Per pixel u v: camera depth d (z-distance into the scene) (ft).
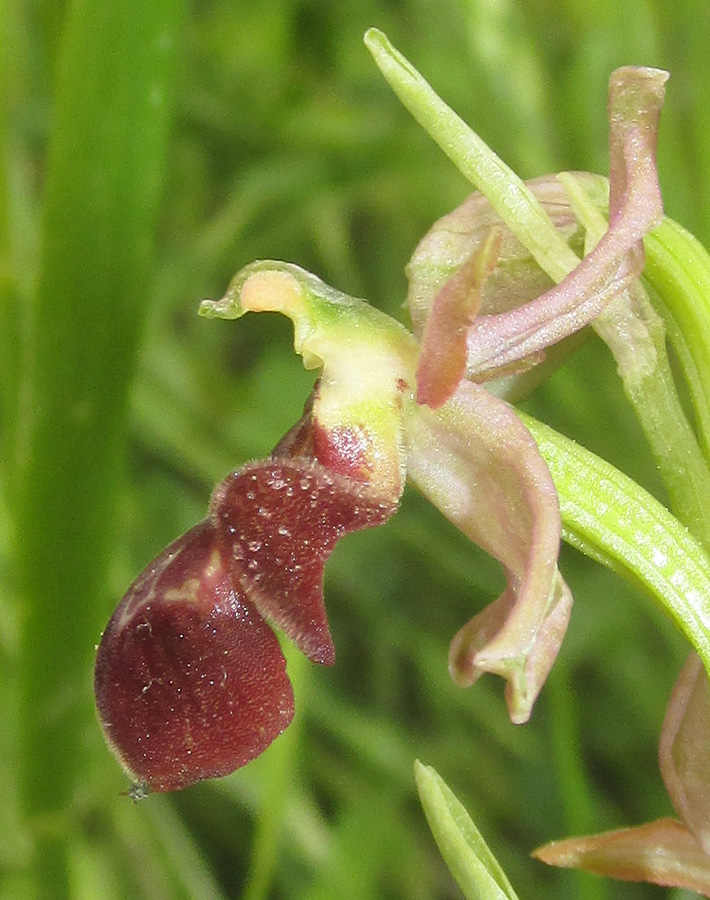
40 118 0.42
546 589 0.19
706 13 0.34
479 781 0.41
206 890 0.37
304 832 0.36
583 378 0.39
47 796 0.28
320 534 0.20
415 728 0.43
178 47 0.24
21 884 0.34
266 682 0.20
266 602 0.20
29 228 0.39
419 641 0.44
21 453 0.25
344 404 0.20
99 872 0.35
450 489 0.20
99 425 0.25
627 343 0.21
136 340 0.25
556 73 0.39
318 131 0.49
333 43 0.52
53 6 0.27
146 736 0.20
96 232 0.24
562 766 0.32
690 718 0.21
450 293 0.19
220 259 0.50
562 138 0.38
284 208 0.50
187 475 0.45
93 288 0.24
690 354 0.21
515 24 0.35
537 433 0.21
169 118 0.24
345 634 0.44
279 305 0.21
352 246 0.51
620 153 0.20
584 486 0.21
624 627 0.40
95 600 0.26
